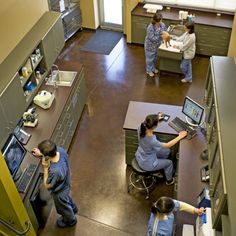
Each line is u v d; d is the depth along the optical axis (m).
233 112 2.88
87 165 5.05
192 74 7.00
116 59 7.56
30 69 4.52
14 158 3.79
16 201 3.40
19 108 4.02
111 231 4.17
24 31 4.58
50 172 3.53
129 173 4.89
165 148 4.23
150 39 6.51
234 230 2.00
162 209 3.05
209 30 7.07
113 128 5.70
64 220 4.13
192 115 4.25
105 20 8.65
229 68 3.53
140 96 6.45
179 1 7.64
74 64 5.77
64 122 4.91
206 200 3.25
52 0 7.12
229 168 2.37
